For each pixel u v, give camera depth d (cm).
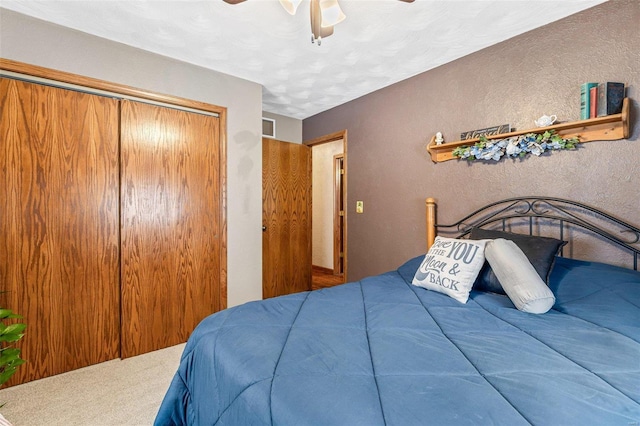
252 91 287
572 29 183
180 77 245
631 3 163
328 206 525
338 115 354
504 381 83
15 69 182
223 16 184
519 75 207
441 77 252
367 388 81
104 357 218
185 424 125
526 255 162
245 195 285
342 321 129
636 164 162
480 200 230
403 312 139
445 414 70
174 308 248
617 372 88
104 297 217
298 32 202
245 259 286
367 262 322
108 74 213
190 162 255
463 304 153
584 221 179
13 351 153
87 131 209
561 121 188
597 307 131
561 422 67
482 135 222
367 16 183
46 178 195
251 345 108
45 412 164
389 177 299
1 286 183
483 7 176
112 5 175
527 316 133
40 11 181
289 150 380
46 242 196
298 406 76
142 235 232
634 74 162
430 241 254
